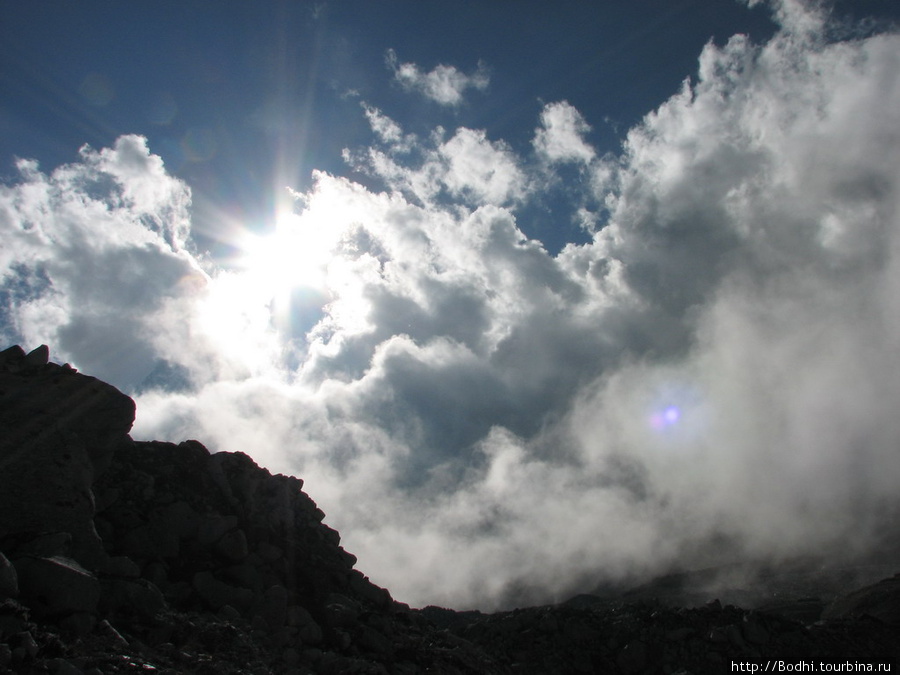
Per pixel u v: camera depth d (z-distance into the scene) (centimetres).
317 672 1741
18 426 1684
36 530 1534
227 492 2338
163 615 1628
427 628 2505
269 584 2105
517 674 2714
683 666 2797
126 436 2275
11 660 1086
